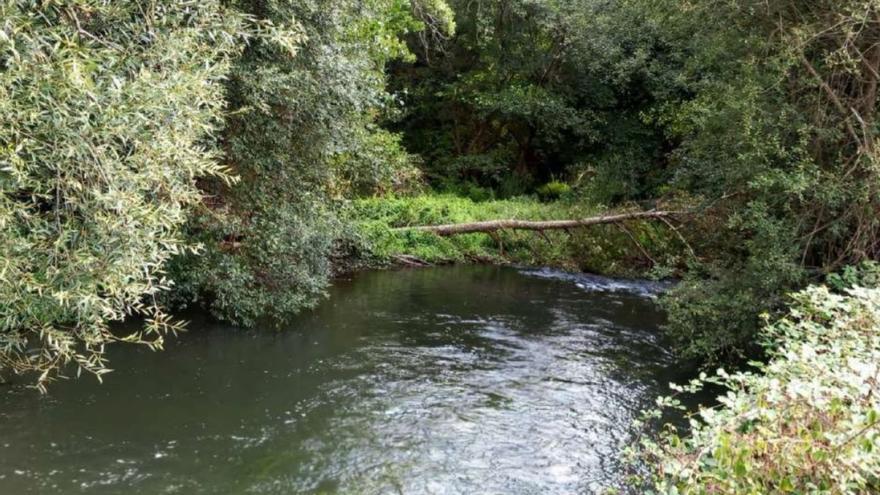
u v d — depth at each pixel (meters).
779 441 2.70
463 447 4.93
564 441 5.09
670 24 7.75
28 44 2.75
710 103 7.38
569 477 4.52
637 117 17.31
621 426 5.40
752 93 6.29
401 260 12.66
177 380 5.94
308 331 7.80
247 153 6.81
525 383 6.36
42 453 4.45
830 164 6.41
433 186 19.83
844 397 2.91
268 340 7.32
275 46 6.41
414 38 18.92
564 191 17.06
